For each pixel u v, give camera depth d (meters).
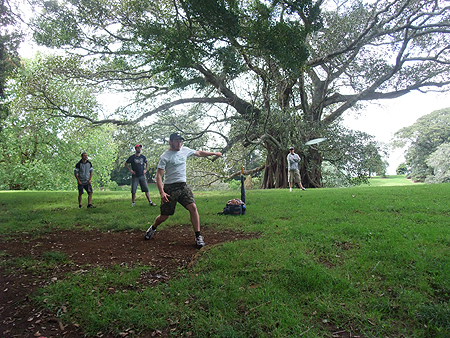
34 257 4.85
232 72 13.69
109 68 20.08
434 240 4.71
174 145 5.33
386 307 3.01
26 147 32.34
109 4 16.95
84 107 21.53
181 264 4.43
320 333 2.69
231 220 7.17
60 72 19.31
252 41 12.83
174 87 17.20
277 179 25.52
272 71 16.75
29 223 7.59
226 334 2.65
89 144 35.25
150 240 5.77
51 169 33.28
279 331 2.68
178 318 2.98
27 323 3.01
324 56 20.00
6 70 13.92
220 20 11.21
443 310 2.82
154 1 16.17
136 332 2.82
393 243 4.61
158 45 14.73
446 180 40.94
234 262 4.18
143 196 14.89
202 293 3.38
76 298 3.36
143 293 3.46
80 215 8.48
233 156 26.50
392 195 10.34
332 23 20.08
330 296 3.21
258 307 3.06
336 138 22.95
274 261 4.13
